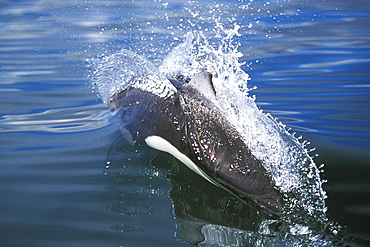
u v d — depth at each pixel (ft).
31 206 24.67
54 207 24.59
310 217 23.82
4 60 50.90
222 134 26.91
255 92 42.06
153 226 23.17
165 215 24.16
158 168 29.17
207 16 69.36
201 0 80.07
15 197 25.53
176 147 28.48
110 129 34.09
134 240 21.98
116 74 38.32
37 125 35.06
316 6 76.48
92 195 25.91
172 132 28.94
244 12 72.28
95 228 22.85
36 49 54.75
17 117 36.55
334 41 57.26
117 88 36.63
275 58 51.34
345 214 24.06
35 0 81.71
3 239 21.84
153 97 32.48
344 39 57.98
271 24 65.46
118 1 80.59
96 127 34.53
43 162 29.48
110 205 24.91
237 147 26.30
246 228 23.17
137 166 29.30
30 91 42.11
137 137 31.50
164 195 26.18
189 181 27.76
